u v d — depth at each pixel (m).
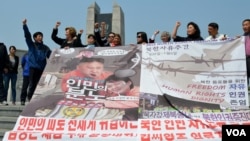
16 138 5.07
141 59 6.14
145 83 5.84
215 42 5.90
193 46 5.97
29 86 8.02
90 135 5.07
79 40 7.46
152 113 5.44
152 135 4.98
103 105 5.67
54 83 6.18
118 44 7.06
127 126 5.24
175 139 4.86
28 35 7.76
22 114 5.67
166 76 5.84
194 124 5.12
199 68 5.78
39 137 5.07
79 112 5.60
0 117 6.88
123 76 6.01
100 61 6.30
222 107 5.38
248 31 6.38
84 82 6.08
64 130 5.30
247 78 5.77
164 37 6.86
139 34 7.10
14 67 9.28
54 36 7.72
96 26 7.77
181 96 5.58
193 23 6.68
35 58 7.98
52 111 5.69
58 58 6.55
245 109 5.31
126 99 5.70
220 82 5.59
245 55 5.69
